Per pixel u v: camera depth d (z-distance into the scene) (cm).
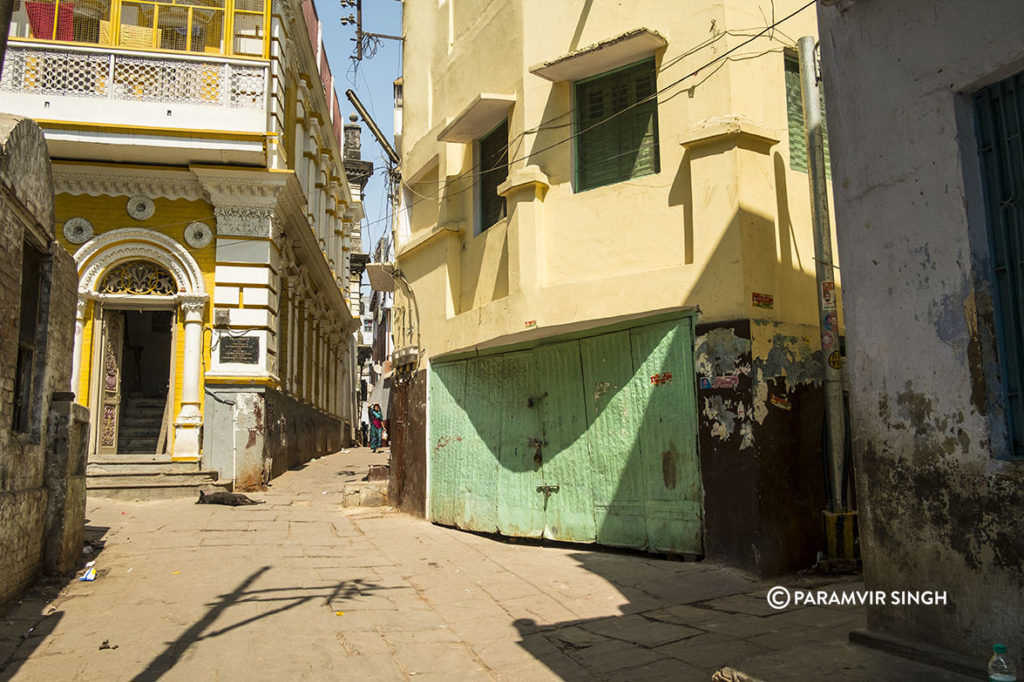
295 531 962
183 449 1370
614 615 595
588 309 811
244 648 515
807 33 820
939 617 400
